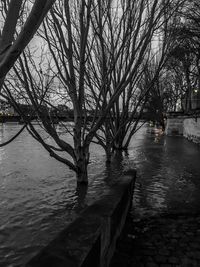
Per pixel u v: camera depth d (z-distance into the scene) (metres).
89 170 15.78
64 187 11.95
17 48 1.73
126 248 5.86
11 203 9.87
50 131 10.41
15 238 7.00
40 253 3.42
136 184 12.23
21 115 8.19
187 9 24.53
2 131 60.25
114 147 22.45
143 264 5.21
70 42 9.25
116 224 5.74
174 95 58.34
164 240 6.37
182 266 5.17
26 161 19.23
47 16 8.97
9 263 5.84
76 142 11.39
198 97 44.19
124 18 10.88
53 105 10.04
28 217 8.48
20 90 8.12
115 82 14.48
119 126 18.55
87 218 4.67
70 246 3.64
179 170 15.73
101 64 12.92
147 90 16.83
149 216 8.09
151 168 16.34
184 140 37.78
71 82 9.88
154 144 31.75
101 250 4.41
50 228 7.61
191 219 7.88
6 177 14.13
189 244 6.15
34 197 10.59
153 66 21.00
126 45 11.60
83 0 8.83
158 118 58.44
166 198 10.09
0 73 1.74
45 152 24.34
